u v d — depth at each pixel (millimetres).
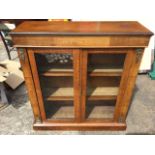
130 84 1558
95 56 1634
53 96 1722
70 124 1872
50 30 1305
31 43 1301
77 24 1492
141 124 1968
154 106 2217
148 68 2760
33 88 1578
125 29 1340
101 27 1403
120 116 1808
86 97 1704
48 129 1896
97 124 1864
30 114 2104
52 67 1596
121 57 1637
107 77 1806
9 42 3133
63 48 1347
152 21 2373
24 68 1448
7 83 2449
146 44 1316
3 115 2094
